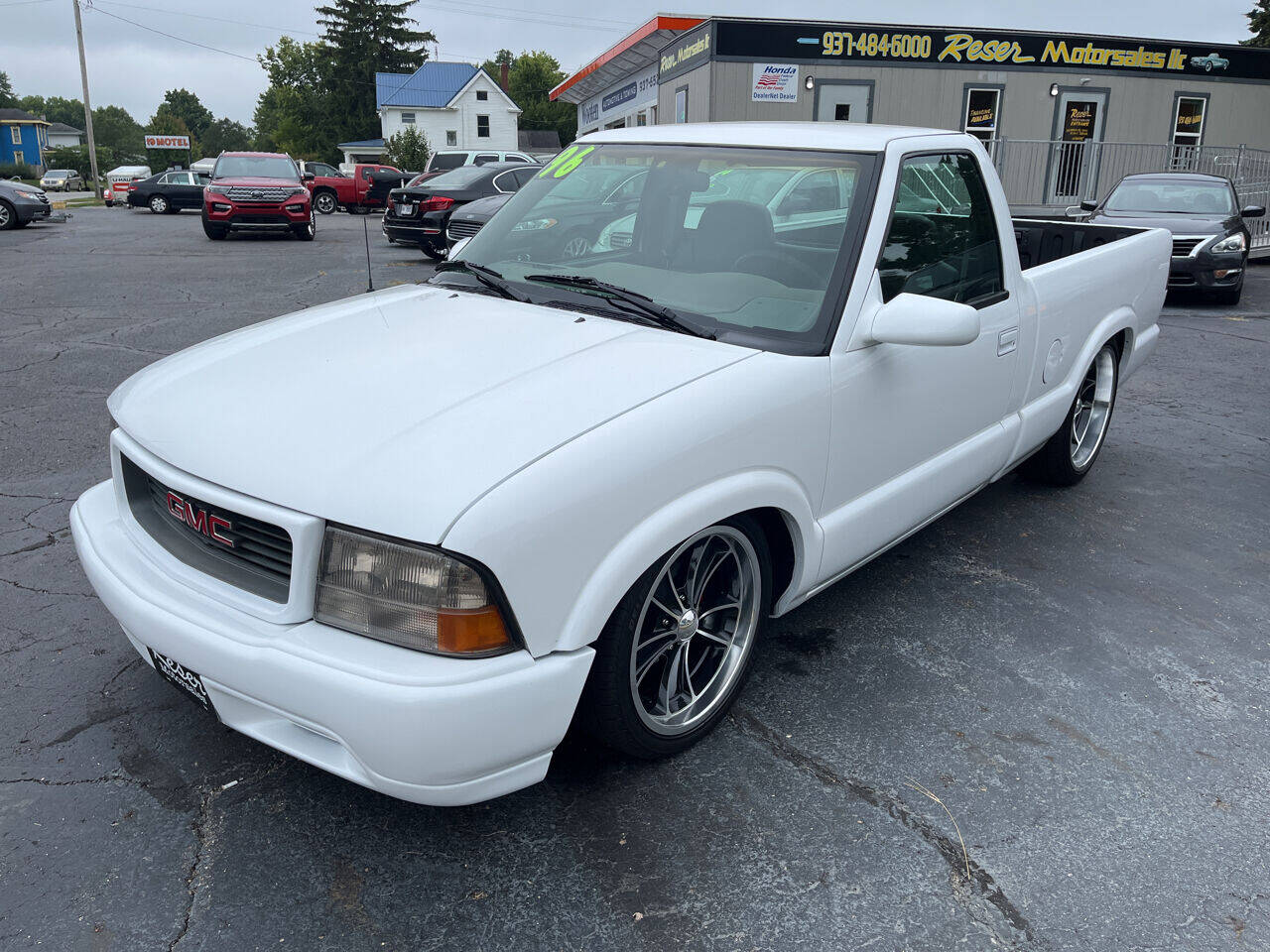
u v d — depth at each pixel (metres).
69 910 2.10
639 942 2.06
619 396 2.29
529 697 2.01
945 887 2.23
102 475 4.77
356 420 2.20
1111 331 4.52
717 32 17.20
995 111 18.83
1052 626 3.49
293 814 2.42
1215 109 19.94
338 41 76.50
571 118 89.75
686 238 3.07
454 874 2.24
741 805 2.49
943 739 2.79
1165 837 2.41
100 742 2.68
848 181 2.94
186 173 30.17
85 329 8.59
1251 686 3.12
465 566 1.91
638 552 2.18
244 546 2.14
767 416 2.48
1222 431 6.06
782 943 2.06
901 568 3.95
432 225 14.86
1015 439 3.88
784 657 3.23
